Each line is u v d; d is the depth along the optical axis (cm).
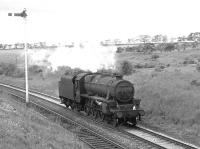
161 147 1659
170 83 3034
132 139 1877
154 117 2405
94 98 2488
